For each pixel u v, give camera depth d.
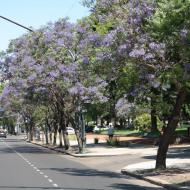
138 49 19.70
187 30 17.53
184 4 17.14
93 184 19.28
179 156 32.47
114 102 46.22
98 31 24.50
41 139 81.56
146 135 60.28
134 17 19.73
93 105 47.16
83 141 44.00
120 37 20.11
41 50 42.12
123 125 100.94
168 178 20.28
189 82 19.17
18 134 138.62
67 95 42.59
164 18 17.78
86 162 32.88
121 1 20.86
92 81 38.84
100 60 21.97
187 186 17.66
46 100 48.12
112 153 39.06
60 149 47.88
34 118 72.69
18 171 25.09
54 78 39.97
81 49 38.41
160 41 19.12
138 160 32.28
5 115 114.00
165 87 21.98
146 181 20.78
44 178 21.47
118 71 22.39
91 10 21.70
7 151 47.72
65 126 47.28
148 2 19.44
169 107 23.55
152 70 20.81
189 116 42.72
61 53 40.47
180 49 18.39
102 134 88.69
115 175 23.66
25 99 50.41
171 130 23.03
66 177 22.06
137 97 24.16
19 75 43.69
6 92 49.62
